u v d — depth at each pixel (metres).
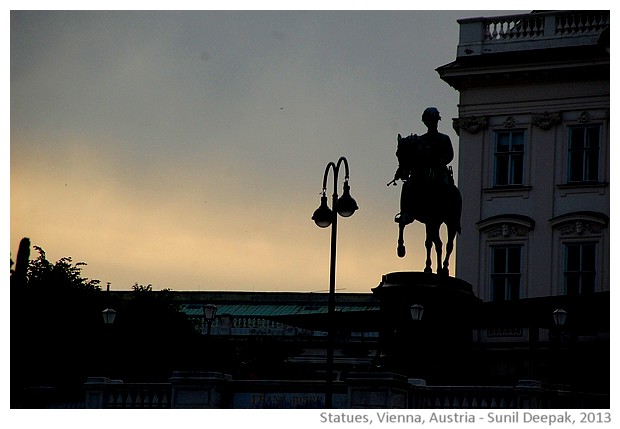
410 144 64.12
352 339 106.81
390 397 59.16
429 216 63.91
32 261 98.94
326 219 65.12
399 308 64.25
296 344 107.62
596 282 102.12
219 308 136.75
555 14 105.81
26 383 84.12
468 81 107.19
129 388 65.06
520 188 105.25
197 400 63.56
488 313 83.81
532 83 105.81
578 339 87.31
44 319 93.44
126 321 99.12
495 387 60.94
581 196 103.75
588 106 104.25
